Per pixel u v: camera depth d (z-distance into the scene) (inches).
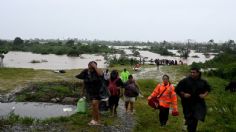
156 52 7509.8
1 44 6830.7
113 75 548.7
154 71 1801.2
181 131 465.1
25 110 702.5
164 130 468.4
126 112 595.8
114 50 6309.1
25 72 1323.8
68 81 1019.3
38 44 7135.8
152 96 477.7
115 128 467.8
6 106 746.8
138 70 1824.6
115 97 547.5
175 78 1416.1
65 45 6830.7
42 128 452.8
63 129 448.5
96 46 6451.8
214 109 658.2
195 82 387.5
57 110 709.9
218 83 1261.1
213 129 480.4
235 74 1598.2
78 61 3804.1
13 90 915.4
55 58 4384.8
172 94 470.0
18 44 6934.1
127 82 593.9
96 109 474.0
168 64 2640.3
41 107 745.0
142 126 494.6
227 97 860.0
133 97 588.4
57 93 873.5
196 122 386.6
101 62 3479.3
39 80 1083.9
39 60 3629.4
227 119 561.0
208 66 2071.9
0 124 463.2
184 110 393.7
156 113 602.9
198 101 387.9
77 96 868.0
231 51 3238.2
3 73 1247.5
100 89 469.7
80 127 461.4
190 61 4498.0
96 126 470.6
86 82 468.4
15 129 444.1
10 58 3988.7
